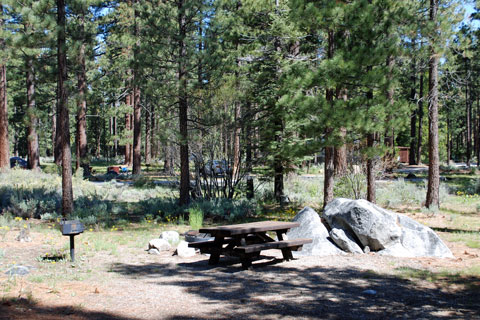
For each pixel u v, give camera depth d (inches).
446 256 323.3
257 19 738.8
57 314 183.9
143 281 255.9
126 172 1396.4
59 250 336.2
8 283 231.5
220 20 597.9
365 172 628.7
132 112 1346.0
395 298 220.8
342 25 449.7
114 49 1312.7
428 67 597.3
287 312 198.1
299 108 453.4
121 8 1195.9
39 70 740.0
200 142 645.3
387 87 448.8
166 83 576.1
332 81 433.7
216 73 585.9
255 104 695.1
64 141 545.0
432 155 597.3
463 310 200.2
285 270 286.4
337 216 354.9
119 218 554.9
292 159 651.5
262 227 299.4
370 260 311.0
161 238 387.9
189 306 206.5
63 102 542.0
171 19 603.5
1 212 542.6
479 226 474.6
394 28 454.9
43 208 557.9
